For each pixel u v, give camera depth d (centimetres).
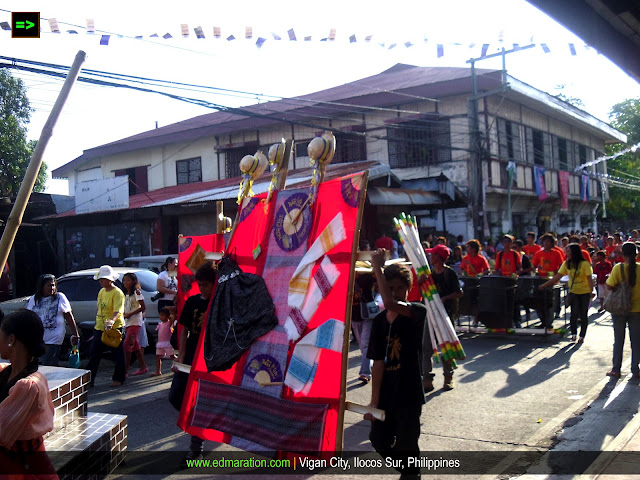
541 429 545
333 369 414
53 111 353
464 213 2144
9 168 2502
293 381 433
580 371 769
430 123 2192
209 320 507
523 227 2577
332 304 421
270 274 480
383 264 395
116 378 805
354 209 420
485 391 688
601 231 4066
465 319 1242
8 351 329
